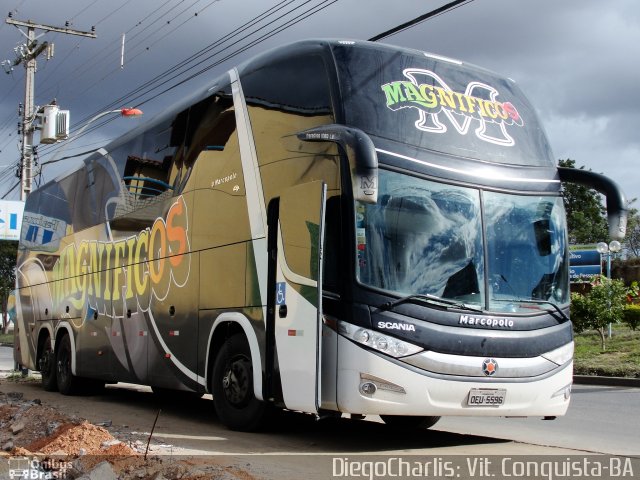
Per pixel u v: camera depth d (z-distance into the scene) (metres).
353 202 7.85
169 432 9.67
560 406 8.59
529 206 8.83
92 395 15.76
